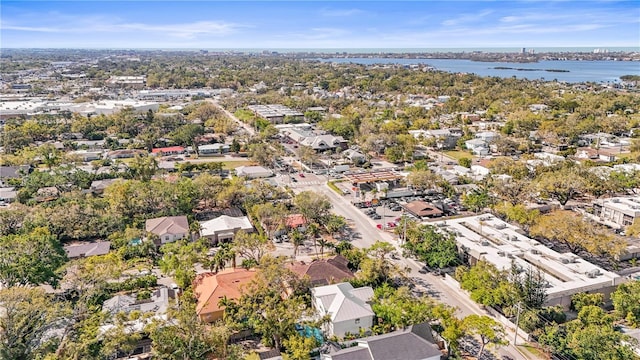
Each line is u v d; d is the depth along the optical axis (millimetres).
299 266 76812
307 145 169500
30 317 55031
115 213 98125
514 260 74625
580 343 52375
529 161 146250
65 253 79688
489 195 113750
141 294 68562
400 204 115500
